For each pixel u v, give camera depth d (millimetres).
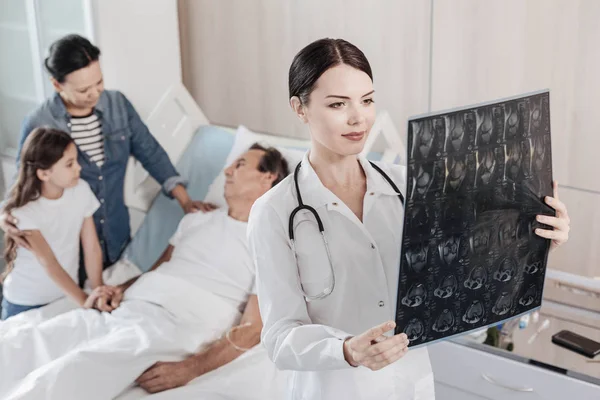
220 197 2506
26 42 2889
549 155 1288
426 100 2467
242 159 2416
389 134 2400
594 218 1995
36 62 2881
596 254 1992
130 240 2758
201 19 3053
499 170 1230
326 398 1364
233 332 2061
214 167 2658
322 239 1283
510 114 1221
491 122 1204
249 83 2988
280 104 2920
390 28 2496
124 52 2896
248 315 2129
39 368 1859
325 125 1207
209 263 2303
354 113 1196
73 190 2482
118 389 1868
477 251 1257
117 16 2844
